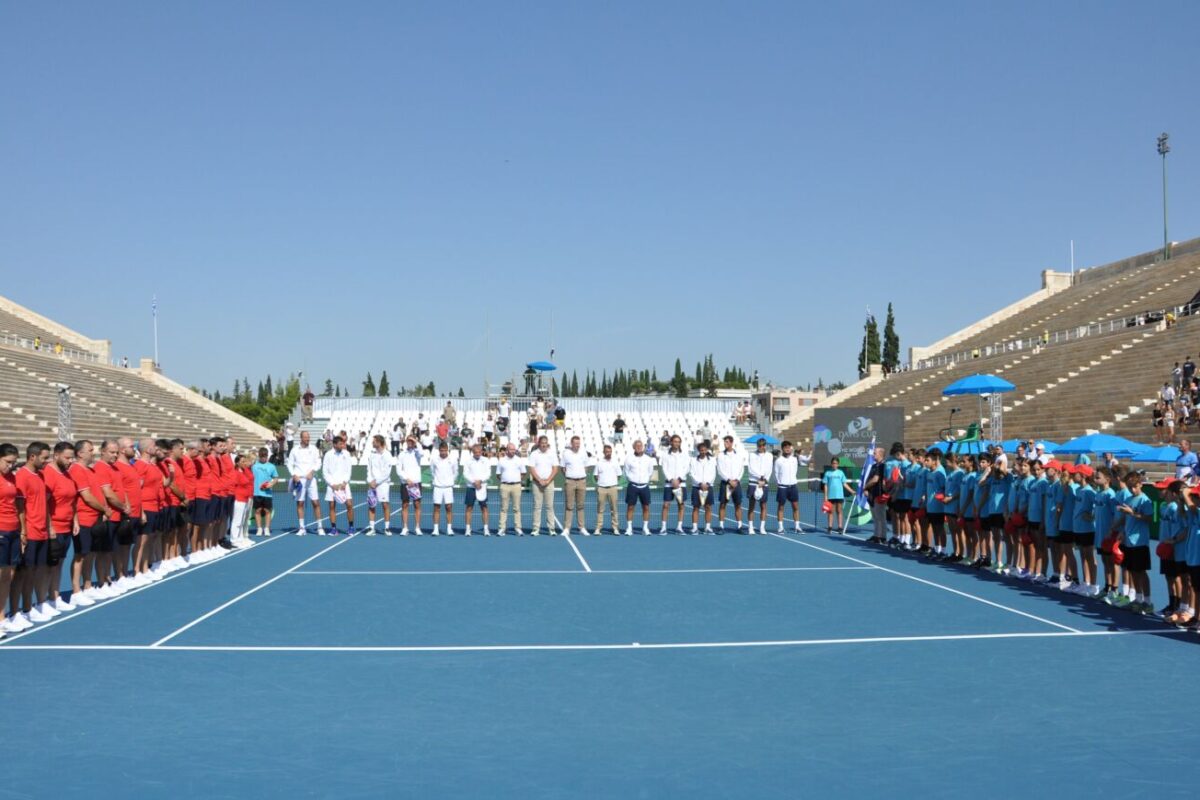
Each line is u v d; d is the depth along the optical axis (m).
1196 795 6.01
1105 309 47.97
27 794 5.96
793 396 110.81
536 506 22.45
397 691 8.34
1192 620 11.10
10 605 11.13
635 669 9.12
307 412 49.59
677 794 6.00
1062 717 7.62
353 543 20.44
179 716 7.60
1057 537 13.66
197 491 17.17
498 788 6.09
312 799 5.90
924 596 13.30
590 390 160.00
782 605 12.55
